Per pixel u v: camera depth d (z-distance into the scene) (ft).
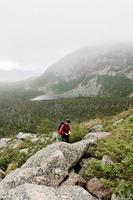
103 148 38.14
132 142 39.40
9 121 625.41
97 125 69.15
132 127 50.67
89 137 52.75
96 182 30.07
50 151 36.47
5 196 26.03
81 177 32.19
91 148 39.04
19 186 27.45
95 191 29.09
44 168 31.81
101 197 28.48
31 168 31.99
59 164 32.58
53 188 28.30
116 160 35.19
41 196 25.73
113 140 41.83
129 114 73.61
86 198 27.53
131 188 27.32
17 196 25.59
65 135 56.85
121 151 36.70
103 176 31.76
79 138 58.03
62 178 31.14
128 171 30.60
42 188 27.25
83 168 35.06
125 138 43.93
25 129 377.50
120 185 27.86
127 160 32.40
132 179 29.27
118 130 50.62
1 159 54.34
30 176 30.42
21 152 52.39
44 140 59.67
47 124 82.23
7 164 53.36
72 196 27.53
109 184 29.12
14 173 32.09
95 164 33.37
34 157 37.04
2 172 44.06
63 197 27.04
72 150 36.91
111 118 80.94
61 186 30.32
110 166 32.35
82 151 37.60
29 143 63.77
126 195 26.81
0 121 625.41
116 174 30.66
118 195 27.14
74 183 31.01
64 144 37.40
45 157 35.55
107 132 54.13
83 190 28.71
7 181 30.30
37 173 31.17
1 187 29.84
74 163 35.63
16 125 550.36
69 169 34.68
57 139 57.11
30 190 26.27
